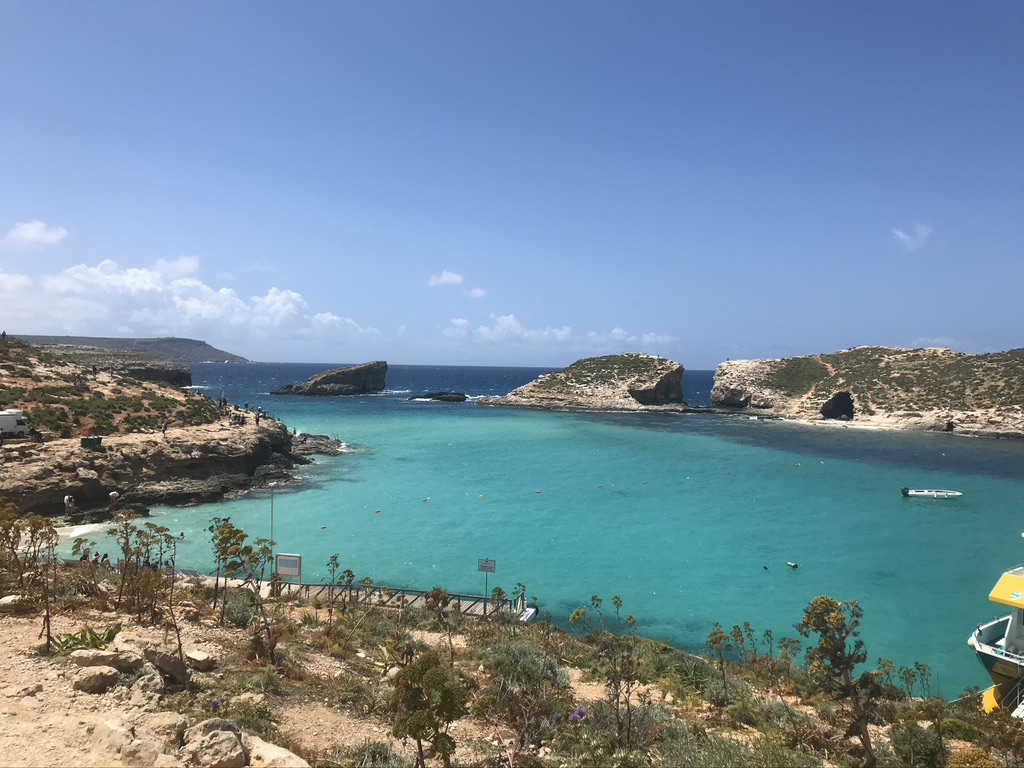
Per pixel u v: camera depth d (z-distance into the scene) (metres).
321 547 39.56
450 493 55.03
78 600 16.92
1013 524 47.31
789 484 61.19
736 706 17.06
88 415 55.94
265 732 10.55
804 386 140.50
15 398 55.09
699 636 28.42
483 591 32.75
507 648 18.69
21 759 7.98
